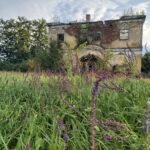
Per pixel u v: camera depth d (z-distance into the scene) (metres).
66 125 4.54
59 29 45.41
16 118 4.65
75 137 4.17
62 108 5.07
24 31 72.25
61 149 3.72
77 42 43.53
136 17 41.53
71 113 4.98
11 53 73.38
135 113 5.08
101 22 42.91
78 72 6.89
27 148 3.14
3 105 5.25
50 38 45.72
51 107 5.14
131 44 41.47
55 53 33.72
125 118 5.18
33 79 6.60
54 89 5.93
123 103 5.75
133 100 5.80
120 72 7.09
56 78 6.68
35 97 5.71
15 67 37.81
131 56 7.10
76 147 4.09
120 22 42.16
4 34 73.06
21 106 5.18
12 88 6.31
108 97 5.74
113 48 42.06
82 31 43.75
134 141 4.33
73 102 5.48
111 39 42.44
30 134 4.00
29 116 4.80
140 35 41.34
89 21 43.91
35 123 4.50
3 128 4.33
